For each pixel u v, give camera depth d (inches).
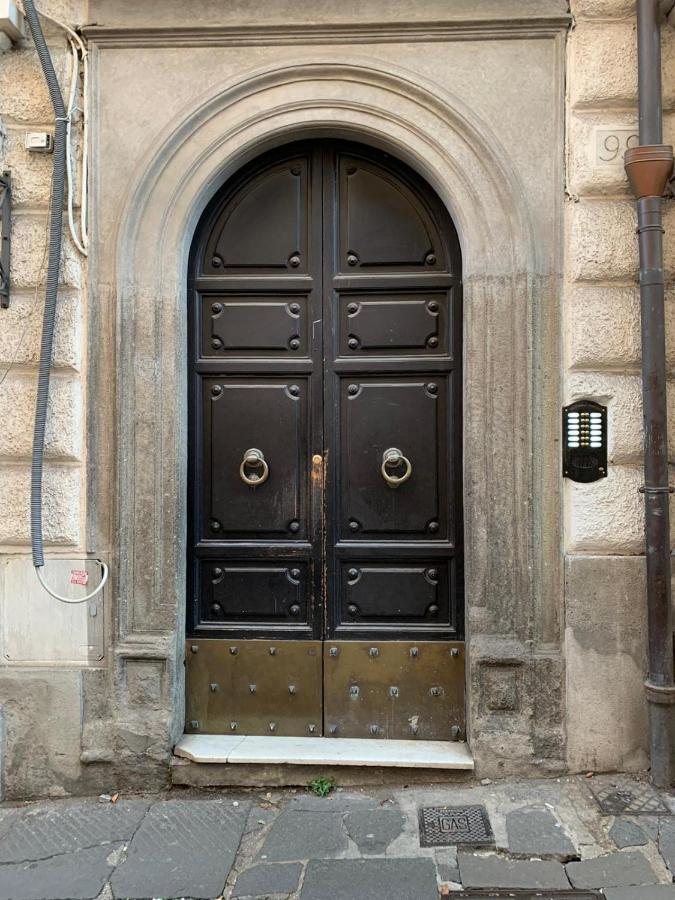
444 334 136.6
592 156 126.9
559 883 100.2
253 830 115.0
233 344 138.1
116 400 130.1
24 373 130.6
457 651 135.0
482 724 127.6
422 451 136.8
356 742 134.0
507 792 122.4
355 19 128.7
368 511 137.3
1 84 130.3
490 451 128.5
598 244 126.6
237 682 137.1
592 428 126.7
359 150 137.3
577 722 126.4
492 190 129.0
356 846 109.2
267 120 131.0
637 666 126.5
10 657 130.2
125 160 131.5
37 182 130.2
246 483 137.1
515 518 128.3
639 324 126.6
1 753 128.0
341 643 136.6
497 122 128.8
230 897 99.0
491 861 105.0
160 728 128.9
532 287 127.5
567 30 128.3
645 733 126.2
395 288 136.5
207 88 130.6
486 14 128.1
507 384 128.4
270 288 137.3
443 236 136.3
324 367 137.3
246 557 137.9
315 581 137.3
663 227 125.8
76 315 130.0
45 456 129.6
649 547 122.6
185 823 117.2
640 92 123.6
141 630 130.7
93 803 125.4
